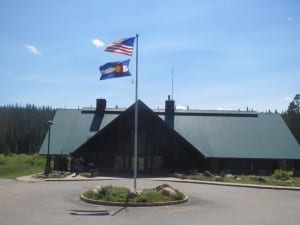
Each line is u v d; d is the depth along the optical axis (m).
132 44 23.12
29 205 20.38
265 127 52.94
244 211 20.02
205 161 48.00
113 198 21.06
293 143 50.31
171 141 47.41
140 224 15.92
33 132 122.44
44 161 72.38
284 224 16.75
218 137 50.81
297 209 21.28
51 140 50.41
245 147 49.44
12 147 117.81
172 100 54.59
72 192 26.06
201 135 50.97
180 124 52.59
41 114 155.25
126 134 47.44
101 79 23.36
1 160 74.88
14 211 18.47
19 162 72.56
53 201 21.81
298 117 87.62
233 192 29.00
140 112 47.34
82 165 43.94
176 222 16.52
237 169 48.50
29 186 30.25
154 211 19.12
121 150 47.25
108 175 42.88
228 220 17.27
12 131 120.88
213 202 23.06
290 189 33.09
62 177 39.28
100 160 47.31
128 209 19.50
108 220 16.62
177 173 44.09
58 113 55.25
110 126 47.31
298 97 96.19
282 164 49.12
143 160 47.16
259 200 24.83
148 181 36.31
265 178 40.94
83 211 18.69
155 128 47.38
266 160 48.75
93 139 47.28
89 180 36.69
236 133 51.69
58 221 16.19
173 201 21.52
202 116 54.38
